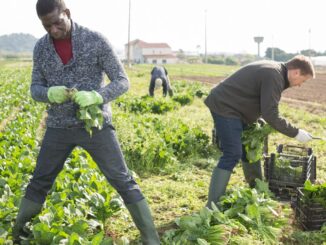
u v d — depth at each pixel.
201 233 4.52
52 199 5.03
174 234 4.68
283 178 6.12
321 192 5.11
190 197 6.20
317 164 8.00
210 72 53.38
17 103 15.84
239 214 4.85
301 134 5.20
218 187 5.23
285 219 5.03
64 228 4.28
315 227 5.06
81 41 3.93
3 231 4.23
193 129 9.41
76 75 4.01
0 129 11.74
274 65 5.09
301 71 5.05
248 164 6.10
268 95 4.97
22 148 7.80
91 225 4.66
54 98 3.82
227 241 4.44
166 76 17.23
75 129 4.10
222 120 5.27
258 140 5.64
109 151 4.15
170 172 7.62
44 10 3.65
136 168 7.70
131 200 4.24
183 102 17.02
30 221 4.55
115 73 4.04
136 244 4.80
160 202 6.13
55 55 3.97
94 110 3.84
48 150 4.22
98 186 5.53
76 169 6.19
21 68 46.72
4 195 5.20
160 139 8.23
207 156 8.64
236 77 5.26
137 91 23.38
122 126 9.22
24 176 6.12
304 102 20.19
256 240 4.59
